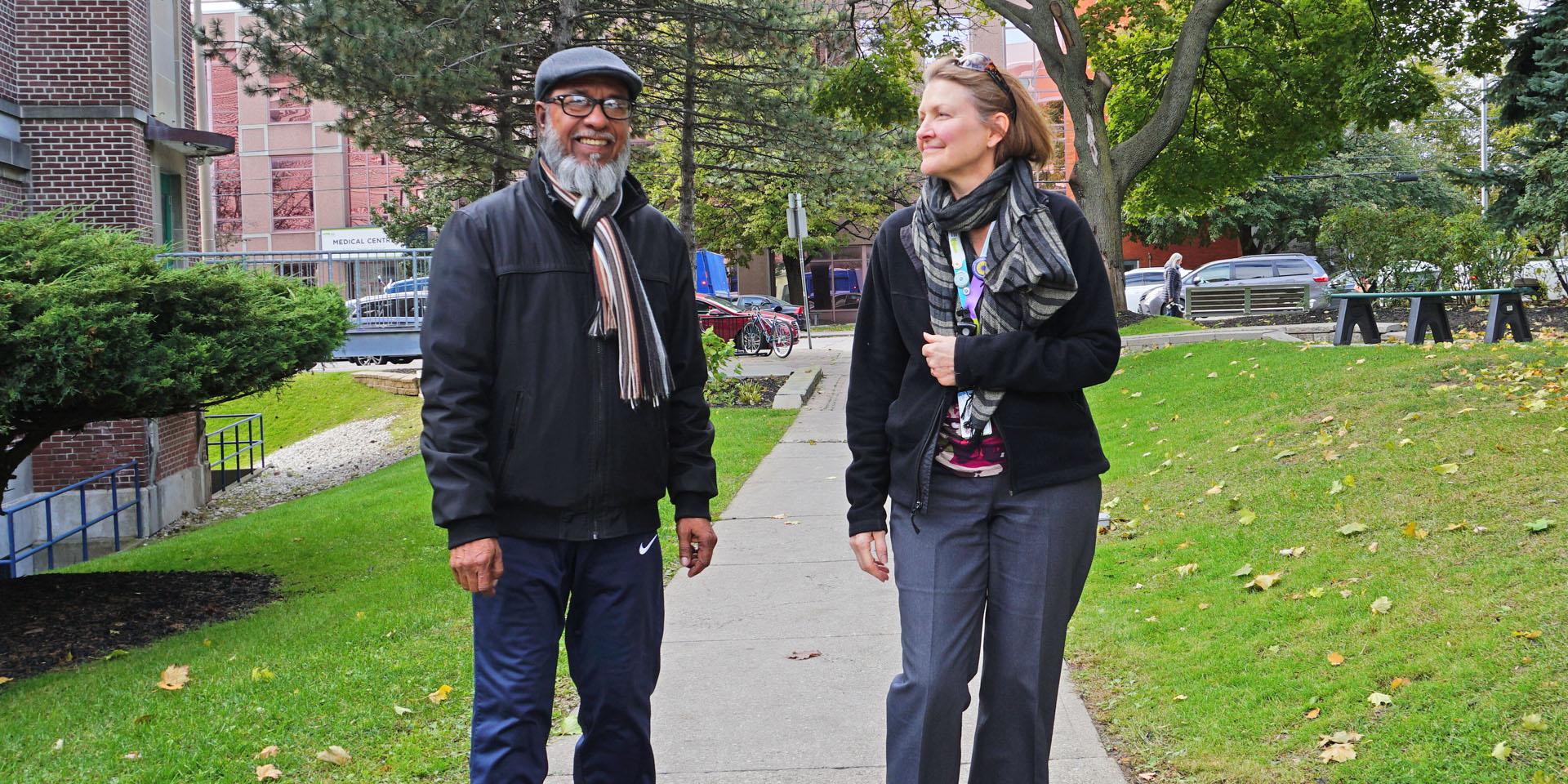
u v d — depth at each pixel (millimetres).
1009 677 2836
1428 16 20672
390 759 4105
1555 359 8445
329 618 6152
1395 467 6293
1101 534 6828
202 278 6684
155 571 7930
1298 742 3719
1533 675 3676
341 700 4715
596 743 3072
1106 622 5223
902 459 2869
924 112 2828
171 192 15586
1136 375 12352
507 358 2877
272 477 17172
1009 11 18062
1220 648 4652
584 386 2896
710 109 21219
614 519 2936
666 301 3105
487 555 2760
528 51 18297
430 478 2787
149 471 13461
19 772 4117
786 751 4078
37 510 13086
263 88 16859
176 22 15695
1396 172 44625
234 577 7664
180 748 4250
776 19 19031
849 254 48719
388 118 17547
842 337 32938
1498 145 44125
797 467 10406
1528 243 18391
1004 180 2768
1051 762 3857
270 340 6891
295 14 15953
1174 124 17781
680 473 3188
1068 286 2697
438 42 16078
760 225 39531
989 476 2805
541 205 2949
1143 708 4250
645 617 3023
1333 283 22219
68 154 13641
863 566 2980
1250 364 11023
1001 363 2697
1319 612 4727
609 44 19156
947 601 2814
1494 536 4973
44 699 5059
